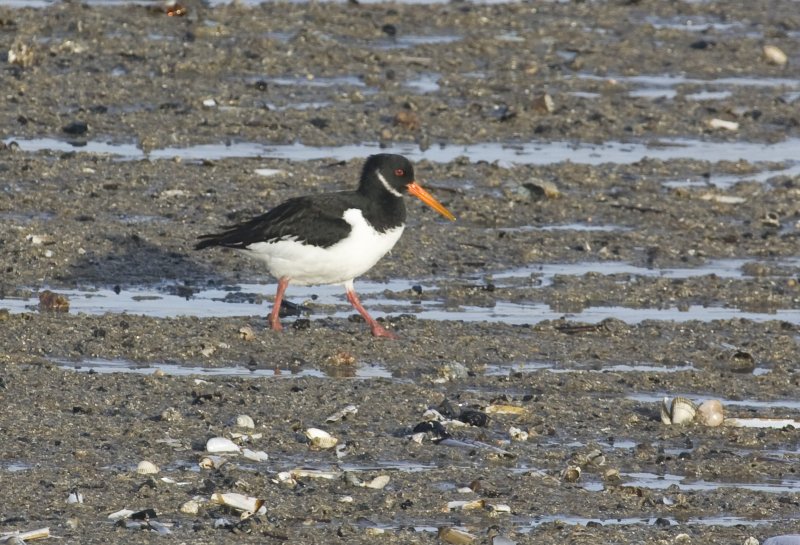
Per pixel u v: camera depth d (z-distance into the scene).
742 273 17.88
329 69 26.66
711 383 13.73
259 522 10.07
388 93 25.38
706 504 10.84
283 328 14.91
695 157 23.02
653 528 10.32
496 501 10.67
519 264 17.84
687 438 12.29
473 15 31.03
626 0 33.72
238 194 19.64
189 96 24.09
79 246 17.14
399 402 12.79
